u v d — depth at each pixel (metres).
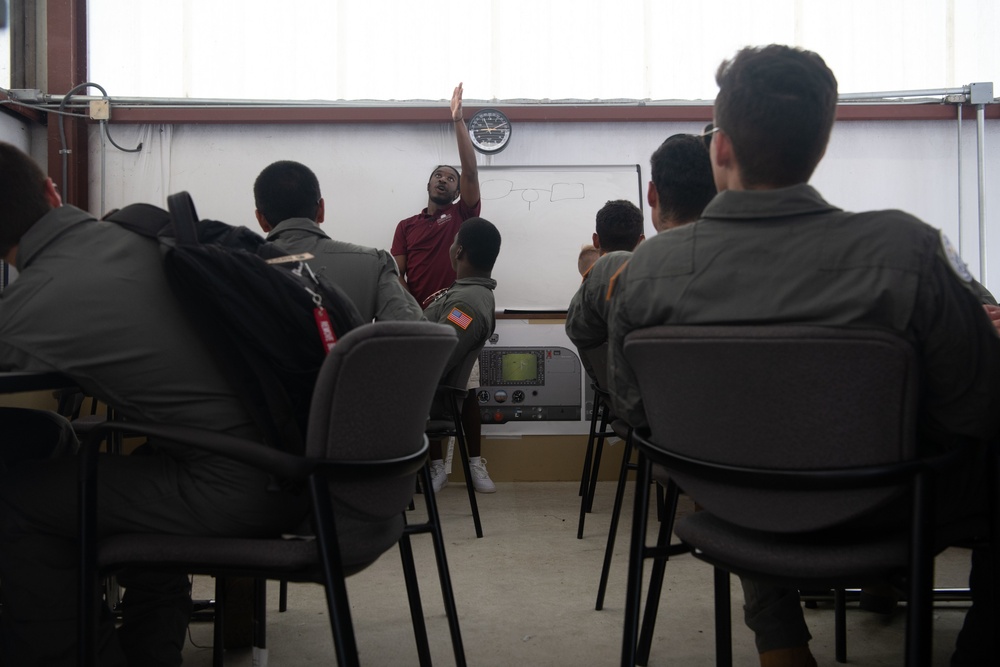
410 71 4.84
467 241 3.45
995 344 1.06
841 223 1.08
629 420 1.34
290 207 2.51
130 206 1.33
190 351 1.23
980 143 4.67
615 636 2.10
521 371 4.43
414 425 1.33
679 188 1.78
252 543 1.18
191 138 4.81
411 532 1.65
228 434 1.23
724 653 1.46
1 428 1.55
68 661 1.29
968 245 4.80
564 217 4.78
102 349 1.20
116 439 1.95
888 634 2.08
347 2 4.81
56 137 4.70
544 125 4.86
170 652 1.54
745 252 1.11
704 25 4.85
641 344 1.14
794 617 1.46
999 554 1.16
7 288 1.23
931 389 1.09
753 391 1.06
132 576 1.53
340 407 1.15
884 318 1.03
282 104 4.75
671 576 2.66
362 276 2.46
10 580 1.27
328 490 1.14
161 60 4.79
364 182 4.84
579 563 2.82
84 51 4.77
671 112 4.79
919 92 4.68
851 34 4.79
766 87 1.16
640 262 1.23
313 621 2.23
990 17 4.76
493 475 4.46
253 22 4.80
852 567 1.09
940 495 1.18
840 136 4.81
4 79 4.64
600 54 4.87
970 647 1.63
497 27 4.85
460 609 2.33
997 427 1.13
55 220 1.27
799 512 1.08
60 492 1.27
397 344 1.18
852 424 1.03
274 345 1.20
